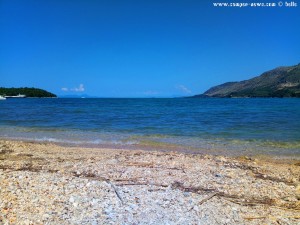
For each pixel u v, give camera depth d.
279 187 10.64
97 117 41.28
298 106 81.75
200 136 23.56
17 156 15.43
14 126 29.95
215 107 76.69
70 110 59.12
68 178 10.27
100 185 9.59
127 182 10.33
